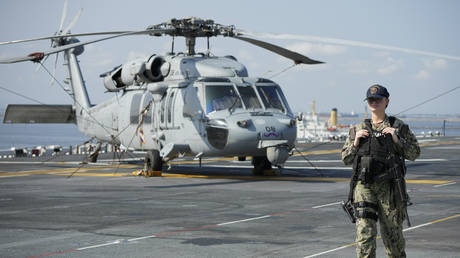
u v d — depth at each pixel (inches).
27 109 1041.5
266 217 389.1
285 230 338.0
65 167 938.7
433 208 423.5
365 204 214.1
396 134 216.5
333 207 437.4
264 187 590.2
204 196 514.6
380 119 225.1
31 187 609.3
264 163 742.5
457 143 1558.8
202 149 687.7
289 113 700.7
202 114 681.6
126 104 840.3
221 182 648.4
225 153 670.5
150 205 454.9
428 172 755.4
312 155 1170.6
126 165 976.9
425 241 299.4
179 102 714.2
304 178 694.5
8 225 360.8
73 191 564.7
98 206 450.9
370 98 223.0
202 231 336.2
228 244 297.7
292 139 672.4
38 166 964.0
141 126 798.5
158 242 304.2
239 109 674.8
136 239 312.8
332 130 6609.3
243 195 520.4
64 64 1066.1
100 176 750.5
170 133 730.8
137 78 770.8
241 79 711.1
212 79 701.3
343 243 297.6
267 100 697.0
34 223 368.2
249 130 651.5
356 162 220.7
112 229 344.8
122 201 481.7
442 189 556.1
